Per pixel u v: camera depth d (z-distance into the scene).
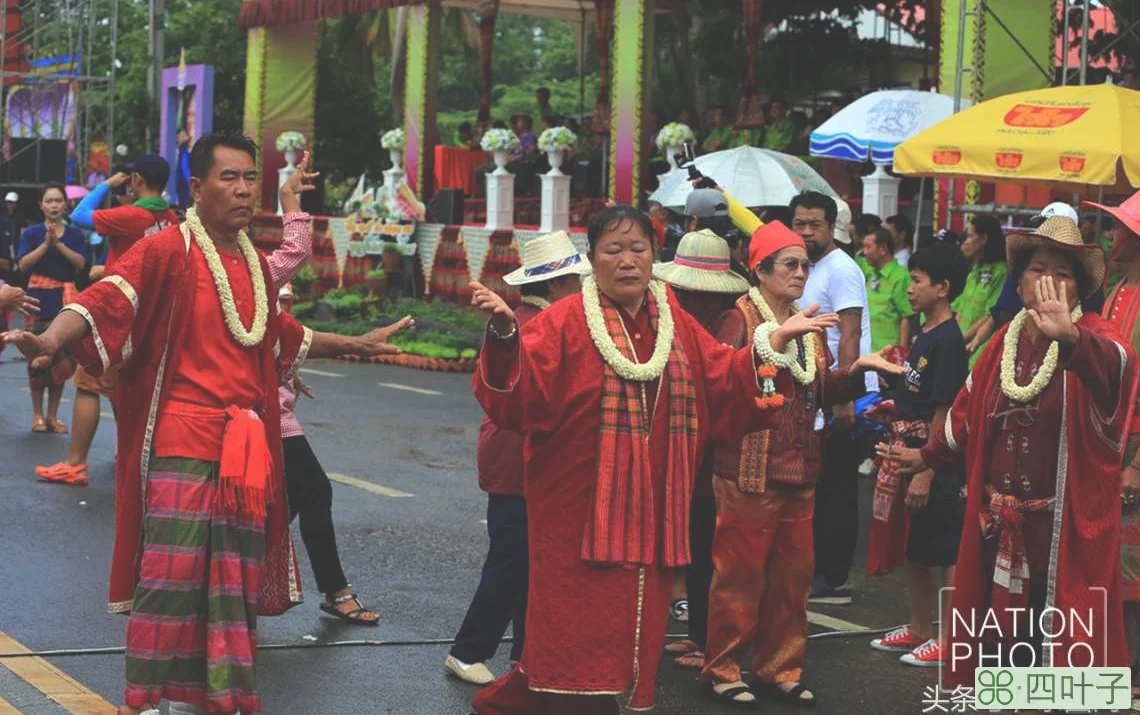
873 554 7.57
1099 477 5.83
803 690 6.79
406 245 23.45
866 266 12.49
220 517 5.67
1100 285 5.92
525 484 5.47
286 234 6.89
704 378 5.55
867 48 26.77
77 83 32.62
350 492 11.31
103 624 7.56
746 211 7.47
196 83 28.81
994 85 15.06
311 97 28.34
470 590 8.60
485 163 28.08
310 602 8.23
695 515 7.33
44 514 10.08
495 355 5.10
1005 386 5.90
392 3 24.83
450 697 6.70
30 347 5.33
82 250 15.52
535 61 57.62
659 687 7.03
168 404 5.70
